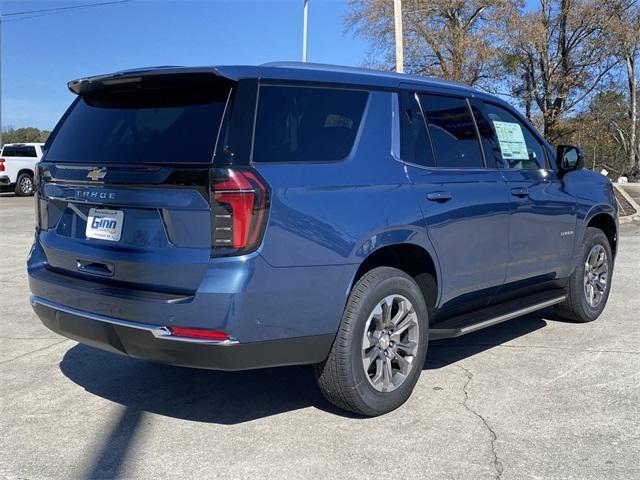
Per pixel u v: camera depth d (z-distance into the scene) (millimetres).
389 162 4254
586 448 3725
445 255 4512
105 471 3512
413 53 29594
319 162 3875
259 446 3789
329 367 3951
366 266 4160
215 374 5039
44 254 4402
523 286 5488
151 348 3582
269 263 3512
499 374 4953
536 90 30172
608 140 34062
